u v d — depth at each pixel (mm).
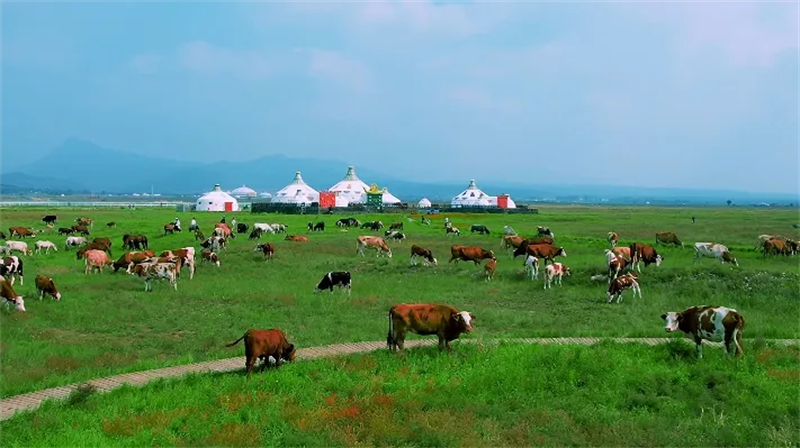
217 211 120625
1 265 33188
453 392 15398
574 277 34062
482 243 52562
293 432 12930
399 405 14391
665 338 21516
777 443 12586
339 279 31750
